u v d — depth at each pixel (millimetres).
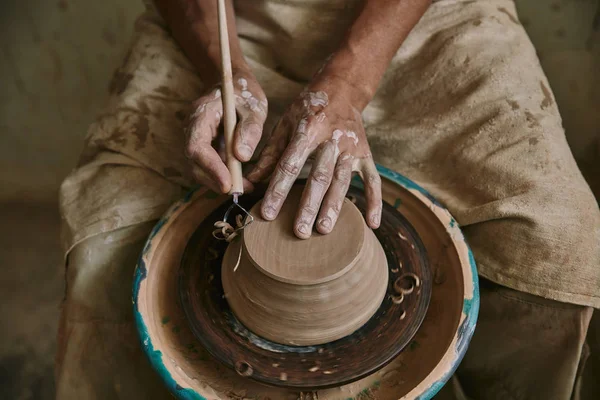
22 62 2129
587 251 1017
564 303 1041
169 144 1208
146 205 1160
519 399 1195
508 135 1130
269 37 1371
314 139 995
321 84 1099
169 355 949
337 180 960
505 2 1384
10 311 1901
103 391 1205
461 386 1291
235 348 915
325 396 922
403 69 1312
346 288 881
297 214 909
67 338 1171
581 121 1869
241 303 927
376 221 975
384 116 1323
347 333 921
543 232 1020
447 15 1318
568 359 1080
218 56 1201
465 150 1162
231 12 1309
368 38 1155
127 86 1297
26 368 1753
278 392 923
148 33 1393
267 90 1336
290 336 906
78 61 2133
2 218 2143
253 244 888
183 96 1273
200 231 1059
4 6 2066
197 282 1001
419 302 958
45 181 2209
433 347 955
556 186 1055
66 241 1158
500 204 1047
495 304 1114
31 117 2205
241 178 937
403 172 1251
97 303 1161
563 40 1863
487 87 1186
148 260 1043
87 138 1285
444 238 1066
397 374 941
